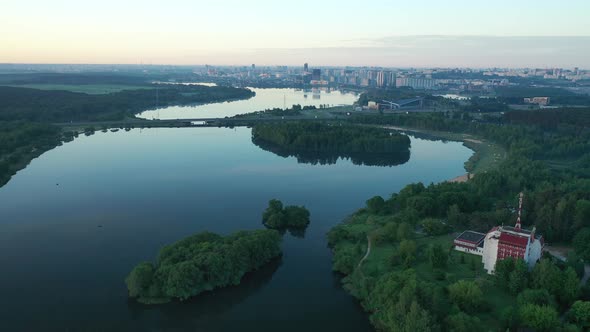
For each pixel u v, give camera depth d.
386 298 184.12
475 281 197.75
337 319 195.75
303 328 189.62
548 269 191.38
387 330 180.88
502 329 167.00
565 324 163.88
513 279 193.00
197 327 190.12
